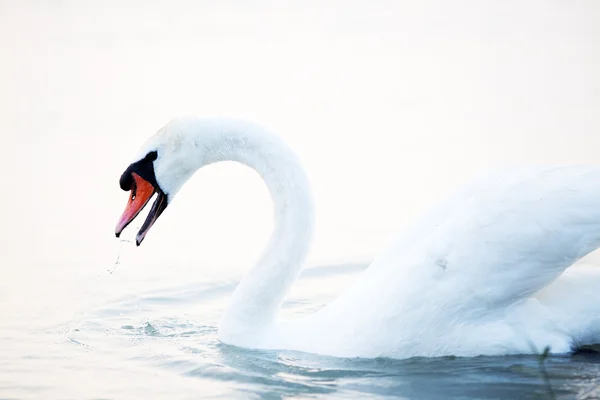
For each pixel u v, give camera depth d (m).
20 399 11.70
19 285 16.91
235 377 12.26
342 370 12.36
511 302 12.39
